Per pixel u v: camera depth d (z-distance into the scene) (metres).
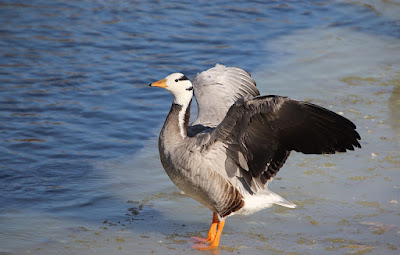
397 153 13.62
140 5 26.61
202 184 10.06
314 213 11.22
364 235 10.37
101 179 13.09
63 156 14.19
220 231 10.41
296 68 19.88
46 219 11.32
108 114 16.67
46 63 20.06
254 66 20.16
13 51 20.88
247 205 10.50
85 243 10.38
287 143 9.56
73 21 24.17
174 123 10.27
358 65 20.09
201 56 21.12
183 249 10.23
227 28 24.09
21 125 15.71
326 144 9.33
